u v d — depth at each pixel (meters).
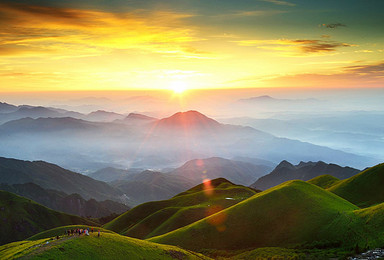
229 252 81.06
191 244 90.25
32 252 49.19
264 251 74.75
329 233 74.69
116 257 53.44
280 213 90.44
